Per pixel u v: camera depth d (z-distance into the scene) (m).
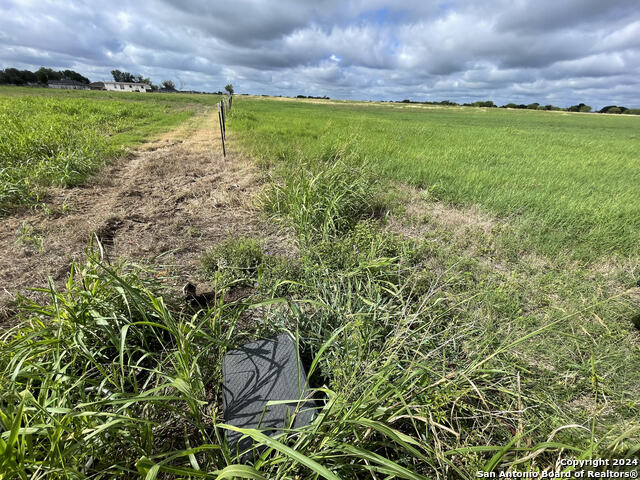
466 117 32.81
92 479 1.07
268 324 1.93
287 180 4.09
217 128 11.64
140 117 14.26
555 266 2.90
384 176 5.69
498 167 6.68
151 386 1.60
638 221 3.80
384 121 19.20
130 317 1.73
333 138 8.27
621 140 15.65
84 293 1.66
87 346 1.56
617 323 2.09
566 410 1.52
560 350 1.84
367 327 1.76
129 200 4.25
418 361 1.54
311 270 2.39
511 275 2.69
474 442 1.35
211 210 4.04
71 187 4.59
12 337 1.69
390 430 1.03
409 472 0.90
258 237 3.38
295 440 1.17
